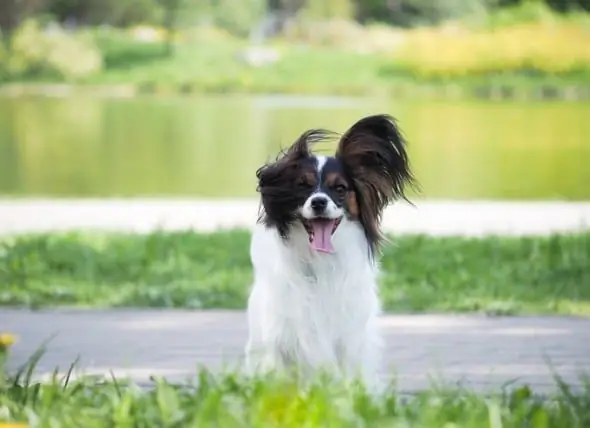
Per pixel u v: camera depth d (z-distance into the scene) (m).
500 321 8.88
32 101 27.12
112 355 7.70
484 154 21.11
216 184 18.88
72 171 20.08
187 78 28.91
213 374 6.17
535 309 9.33
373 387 6.03
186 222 14.32
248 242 12.10
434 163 20.39
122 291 9.94
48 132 23.56
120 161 20.94
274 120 23.84
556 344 8.05
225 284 10.19
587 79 28.03
